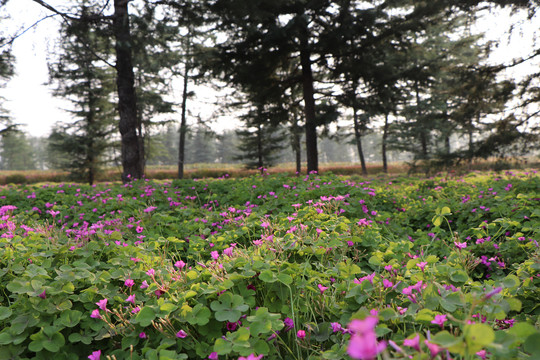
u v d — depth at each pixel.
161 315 1.90
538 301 2.37
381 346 0.69
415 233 4.79
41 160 97.50
